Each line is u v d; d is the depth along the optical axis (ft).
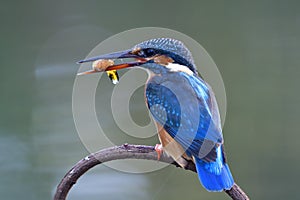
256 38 83.20
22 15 87.86
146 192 49.44
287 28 85.76
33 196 52.11
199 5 93.61
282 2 92.43
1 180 53.67
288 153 55.06
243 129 58.59
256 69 73.05
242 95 65.92
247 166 53.78
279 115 60.70
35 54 78.07
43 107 64.59
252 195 50.93
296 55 77.15
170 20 89.40
